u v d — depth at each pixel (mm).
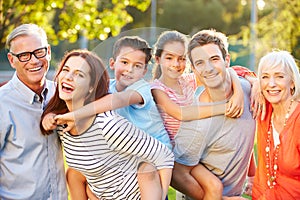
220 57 4266
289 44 10070
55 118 4023
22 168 4148
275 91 4344
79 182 4402
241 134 4453
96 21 11281
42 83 4211
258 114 4480
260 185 4535
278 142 4414
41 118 4121
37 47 4125
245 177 4664
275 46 10398
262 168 4512
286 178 4418
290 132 4355
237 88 4422
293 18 10078
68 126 3992
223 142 4414
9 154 4145
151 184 4109
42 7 10883
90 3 11289
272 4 10500
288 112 4379
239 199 4527
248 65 12719
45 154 4199
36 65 4125
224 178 4574
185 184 4516
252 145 4574
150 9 17297
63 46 14883
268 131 4453
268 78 4363
